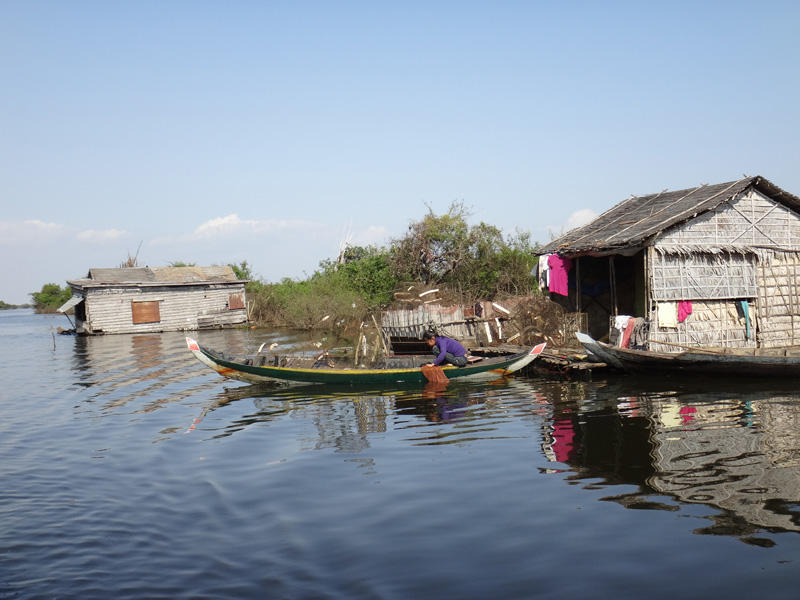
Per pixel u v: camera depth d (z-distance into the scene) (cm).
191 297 3681
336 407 1262
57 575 570
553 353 1658
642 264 1711
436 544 608
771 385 1308
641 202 1880
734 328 1619
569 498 710
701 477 758
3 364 2245
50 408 1373
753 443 887
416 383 1489
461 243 3167
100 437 1090
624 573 540
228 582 550
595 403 1197
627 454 861
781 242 1675
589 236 1716
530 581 532
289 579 551
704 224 1588
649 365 1416
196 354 1509
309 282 3750
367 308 3014
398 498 732
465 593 516
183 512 718
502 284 2948
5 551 622
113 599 527
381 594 519
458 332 1883
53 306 8075
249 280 3841
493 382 1488
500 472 811
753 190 1641
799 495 691
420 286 2695
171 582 553
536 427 1035
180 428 1136
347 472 838
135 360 2225
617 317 1540
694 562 554
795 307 1688
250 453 952
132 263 4303
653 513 658
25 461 945
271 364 1572
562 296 1861
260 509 716
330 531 648
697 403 1157
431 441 977
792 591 503
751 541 589
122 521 695
